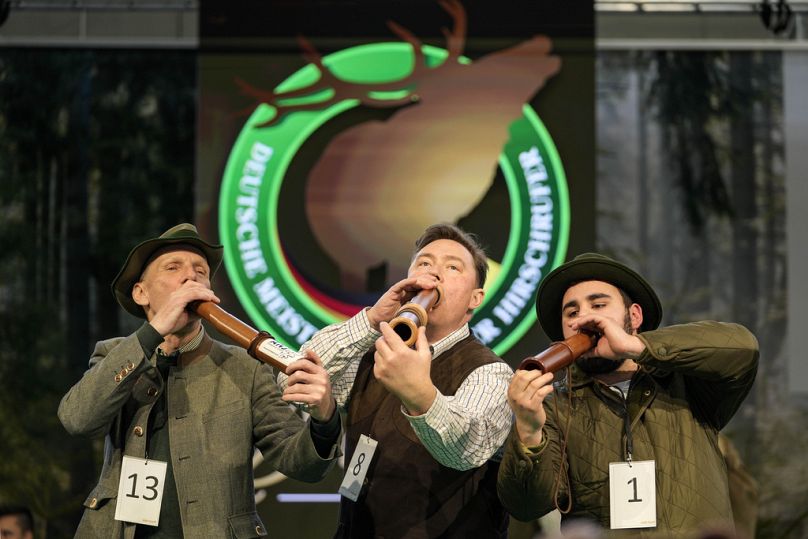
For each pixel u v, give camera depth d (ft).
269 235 32.96
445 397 17.51
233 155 33.24
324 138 33.42
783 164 37.22
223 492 18.38
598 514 17.75
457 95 33.50
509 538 30.14
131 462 18.26
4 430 36.60
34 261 37.88
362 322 19.79
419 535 18.42
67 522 36.14
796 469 35.58
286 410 19.22
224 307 32.65
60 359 37.42
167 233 19.69
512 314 32.40
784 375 36.19
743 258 36.96
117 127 38.47
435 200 33.17
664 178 37.40
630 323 18.71
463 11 33.81
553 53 33.50
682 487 17.42
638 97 37.65
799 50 36.60
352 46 33.76
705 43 36.47
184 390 18.98
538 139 33.17
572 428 18.17
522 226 32.86
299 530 30.94
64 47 37.14
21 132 38.24
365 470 18.86
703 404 18.35
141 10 36.86
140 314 20.21
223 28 33.73
